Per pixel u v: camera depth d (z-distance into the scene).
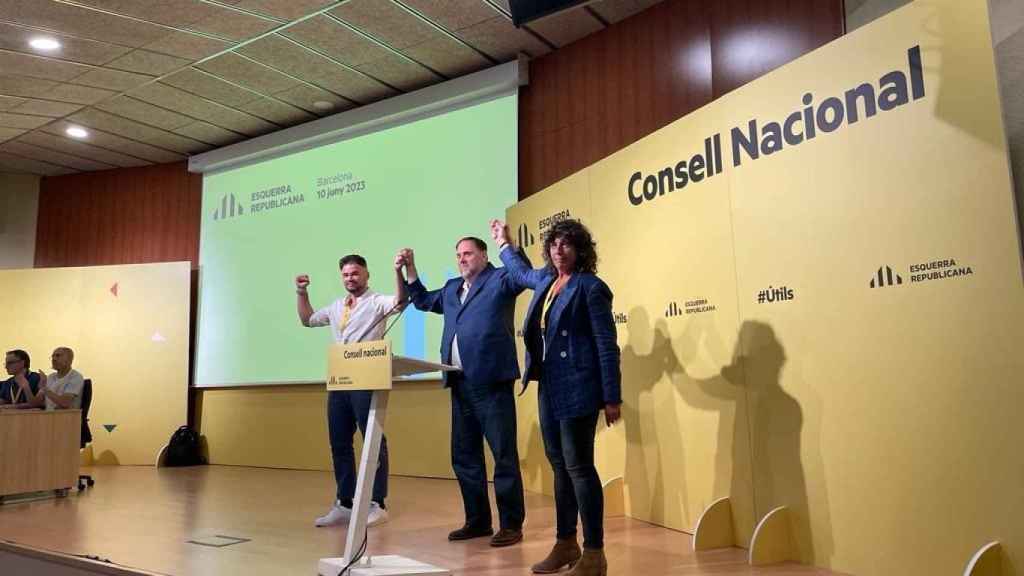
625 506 3.28
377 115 5.65
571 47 5.00
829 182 2.29
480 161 5.20
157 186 7.24
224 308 6.45
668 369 2.99
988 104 1.87
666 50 4.49
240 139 6.69
